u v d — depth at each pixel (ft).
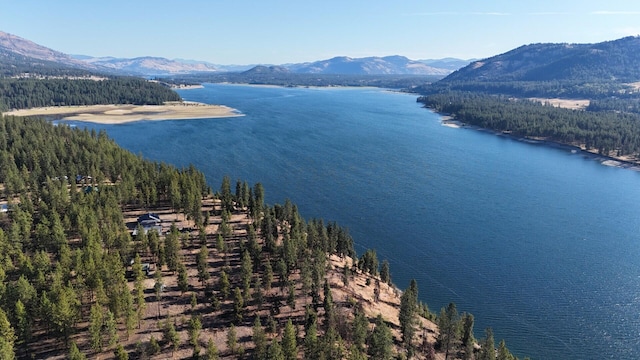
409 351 278.05
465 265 444.96
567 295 394.11
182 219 465.06
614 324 355.56
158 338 264.93
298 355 262.06
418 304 366.63
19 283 265.54
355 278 384.06
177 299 308.40
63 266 313.32
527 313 368.89
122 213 464.24
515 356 316.40
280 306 312.91
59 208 432.25
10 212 417.90
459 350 303.07
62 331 249.14
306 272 323.78
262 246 408.26
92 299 297.94
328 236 422.00
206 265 336.70
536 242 500.33
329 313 288.10
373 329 297.12
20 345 249.75
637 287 407.85
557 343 334.03
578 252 476.54
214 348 238.89
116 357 243.40
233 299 314.55
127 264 349.20
